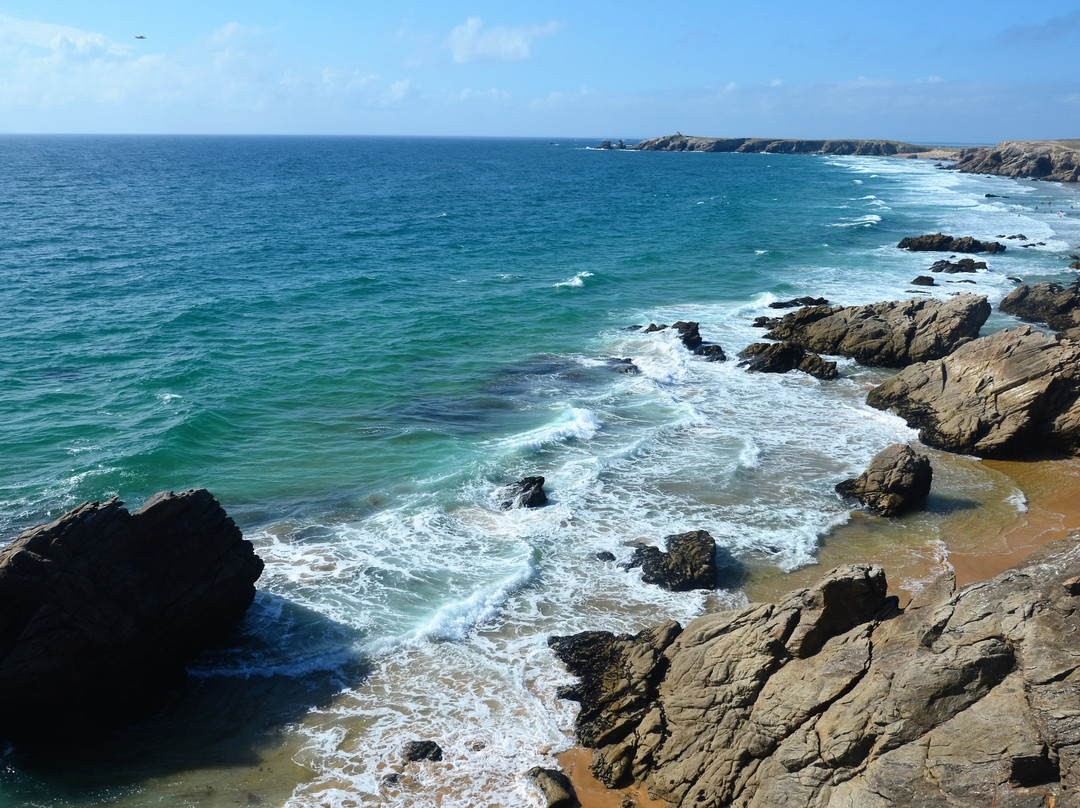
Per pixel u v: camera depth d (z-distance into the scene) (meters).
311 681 17.67
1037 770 10.83
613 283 57.09
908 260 66.25
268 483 26.12
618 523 24.23
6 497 24.06
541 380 36.72
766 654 14.55
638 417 32.56
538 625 19.50
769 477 27.58
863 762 12.24
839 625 14.50
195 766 15.35
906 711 12.14
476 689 17.39
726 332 45.22
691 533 22.80
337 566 21.64
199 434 29.25
